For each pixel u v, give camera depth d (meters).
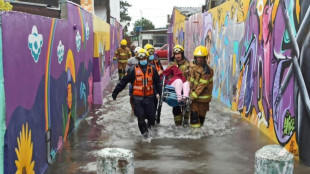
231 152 6.50
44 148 5.57
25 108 4.63
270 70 7.46
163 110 10.53
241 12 9.85
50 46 5.98
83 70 9.37
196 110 7.87
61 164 5.81
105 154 4.12
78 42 8.62
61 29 6.79
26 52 4.71
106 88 15.53
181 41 23.95
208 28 14.38
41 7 7.61
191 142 7.14
